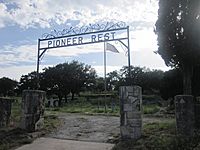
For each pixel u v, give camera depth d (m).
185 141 9.84
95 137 12.27
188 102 10.92
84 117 19.06
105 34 12.66
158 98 44.34
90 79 65.62
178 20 14.47
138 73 57.31
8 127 14.07
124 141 11.06
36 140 11.95
